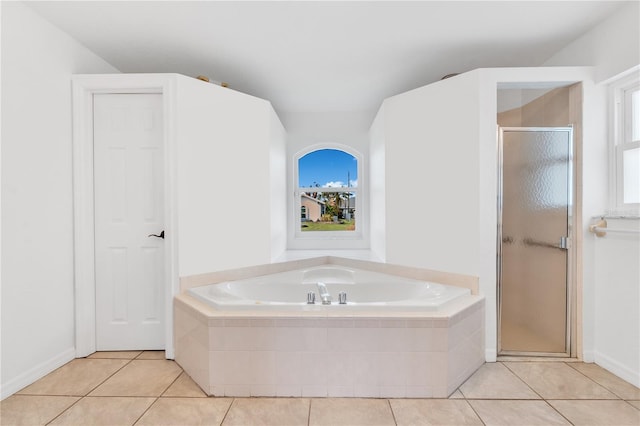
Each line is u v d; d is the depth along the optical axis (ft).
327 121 12.83
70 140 7.49
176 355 7.45
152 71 9.12
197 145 7.89
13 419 5.40
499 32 7.23
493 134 7.35
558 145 7.52
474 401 5.87
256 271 9.01
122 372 6.95
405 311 6.19
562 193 7.52
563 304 7.65
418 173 8.45
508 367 7.13
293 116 12.87
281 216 11.48
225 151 8.44
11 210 6.12
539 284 7.66
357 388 5.99
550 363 7.29
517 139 7.59
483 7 6.36
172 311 7.56
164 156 7.57
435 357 5.95
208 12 6.52
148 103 7.90
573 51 7.66
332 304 6.40
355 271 9.45
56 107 7.08
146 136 7.91
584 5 6.31
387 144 9.14
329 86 10.30
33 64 6.52
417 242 8.50
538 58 8.43
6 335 6.03
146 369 7.09
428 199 8.27
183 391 6.23
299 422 5.31
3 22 5.94
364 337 5.95
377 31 7.20
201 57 8.38
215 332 6.04
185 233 7.68
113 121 7.88
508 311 7.66
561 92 7.79
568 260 7.56
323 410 5.62
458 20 6.81
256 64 8.79
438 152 8.06
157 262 7.98
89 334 7.77
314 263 10.40
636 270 6.39
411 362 5.96
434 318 5.92
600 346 7.18
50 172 6.95
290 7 6.37
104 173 7.91
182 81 7.63
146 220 7.96
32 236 6.53
